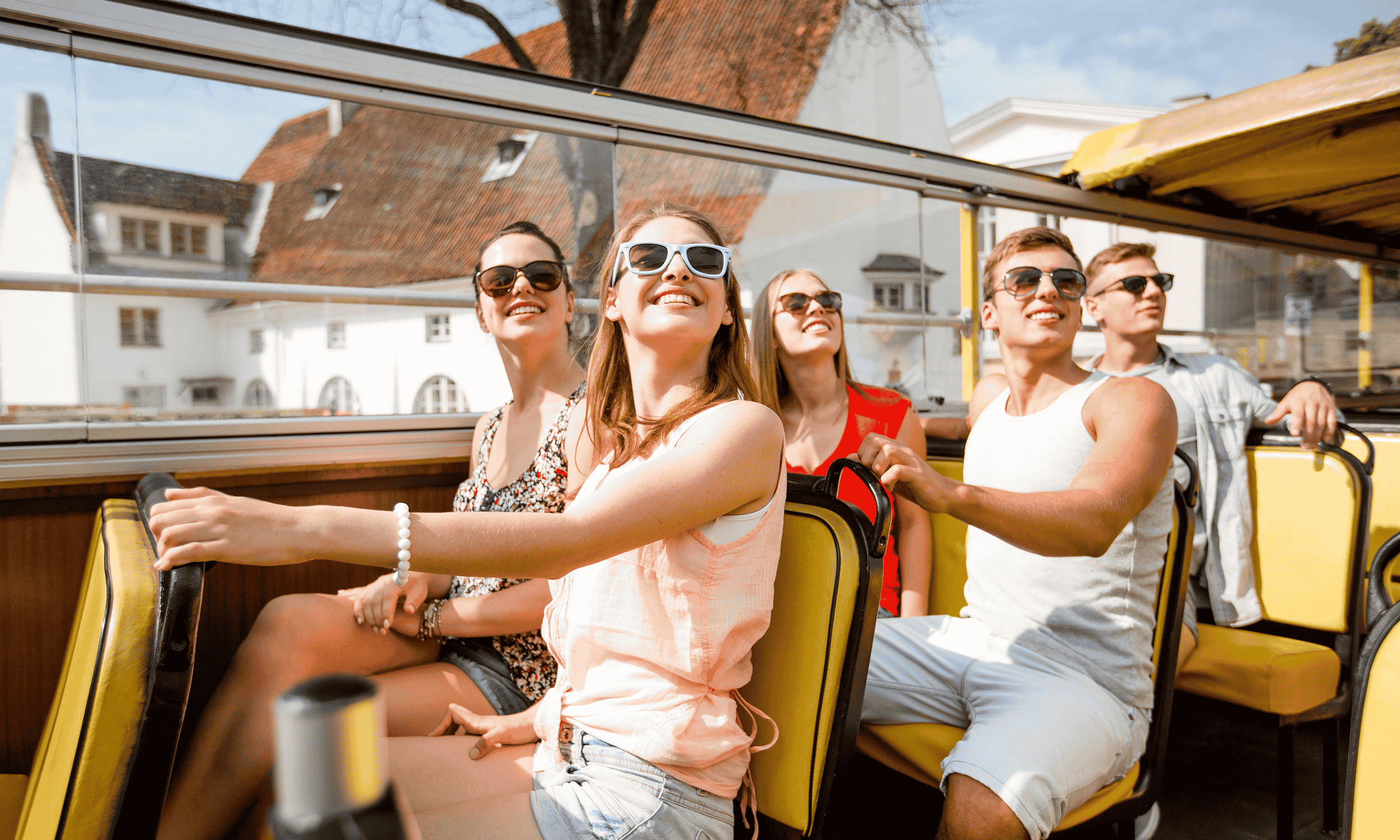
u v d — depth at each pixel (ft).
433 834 3.39
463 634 4.94
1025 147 40.11
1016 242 5.57
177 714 2.75
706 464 3.41
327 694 0.90
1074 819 4.64
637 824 3.36
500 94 6.14
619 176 7.07
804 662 3.98
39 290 5.28
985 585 5.54
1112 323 8.57
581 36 25.66
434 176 7.24
